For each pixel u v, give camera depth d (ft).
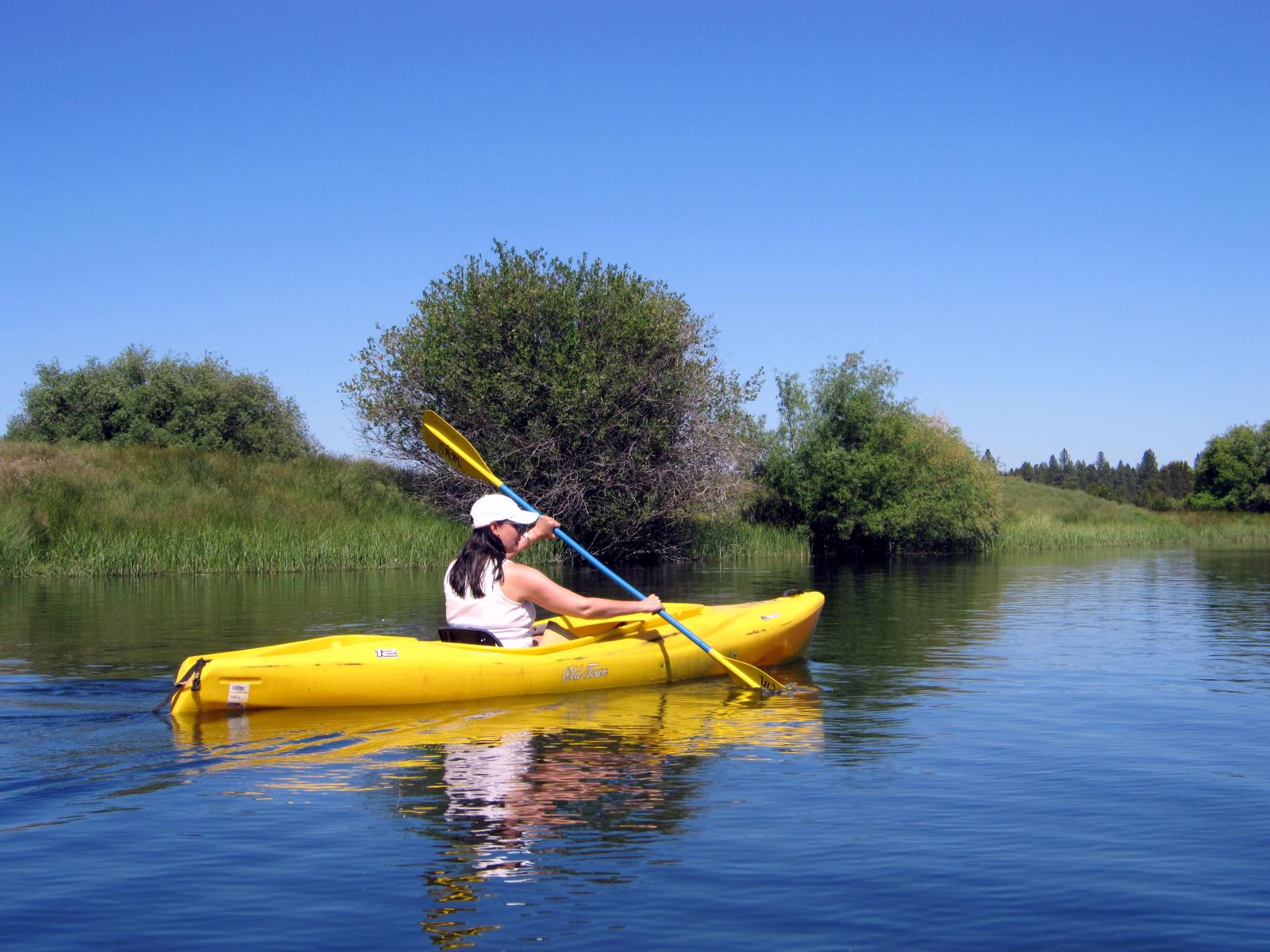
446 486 71.56
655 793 12.08
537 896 8.99
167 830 10.78
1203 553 85.97
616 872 9.57
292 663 16.69
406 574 52.65
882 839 10.46
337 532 59.93
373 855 10.01
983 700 18.28
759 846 10.23
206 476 70.33
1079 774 13.05
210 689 16.33
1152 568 62.59
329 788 12.32
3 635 25.86
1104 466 333.21
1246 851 10.18
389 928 8.39
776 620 22.63
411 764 13.43
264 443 97.60
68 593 39.37
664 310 66.95
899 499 83.46
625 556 71.26
